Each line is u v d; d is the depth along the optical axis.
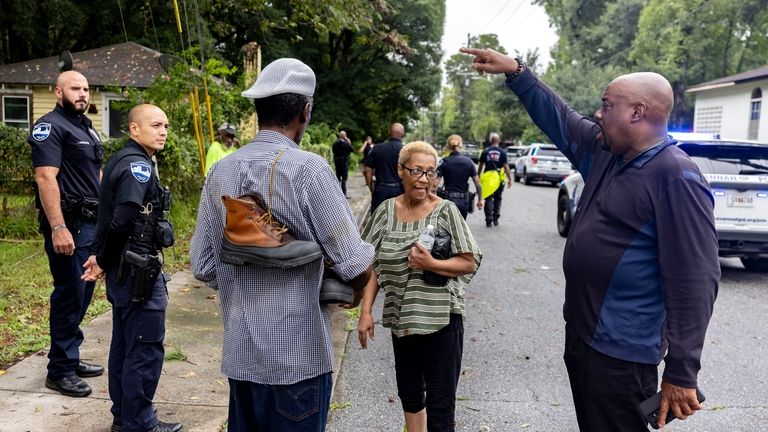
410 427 3.55
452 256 3.34
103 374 4.77
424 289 3.33
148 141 3.69
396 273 3.37
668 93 2.62
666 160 2.57
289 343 2.49
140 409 3.68
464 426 4.34
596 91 48.03
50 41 23.55
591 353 2.69
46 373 4.74
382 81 36.16
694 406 2.46
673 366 2.47
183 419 4.12
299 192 2.47
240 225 2.41
